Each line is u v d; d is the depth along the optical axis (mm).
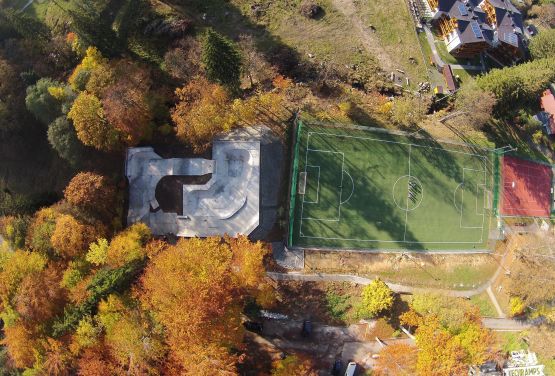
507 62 79562
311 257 64375
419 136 70250
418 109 70188
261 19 73750
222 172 64500
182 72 64062
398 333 63594
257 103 65688
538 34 81750
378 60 74000
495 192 73375
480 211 72000
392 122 69750
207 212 64125
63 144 58438
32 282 53312
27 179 68438
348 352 62906
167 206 64375
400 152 69125
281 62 70125
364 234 66375
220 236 63750
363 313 63250
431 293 64188
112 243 54438
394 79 73500
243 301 56625
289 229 64312
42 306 53219
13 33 68438
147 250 55125
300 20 74438
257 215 63781
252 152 64250
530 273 66875
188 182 64500
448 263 68625
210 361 48594
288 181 65375
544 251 70438
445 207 70000
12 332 53375
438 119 72688
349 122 68125
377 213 67188
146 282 50938
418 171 69500
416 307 61938
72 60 66812
